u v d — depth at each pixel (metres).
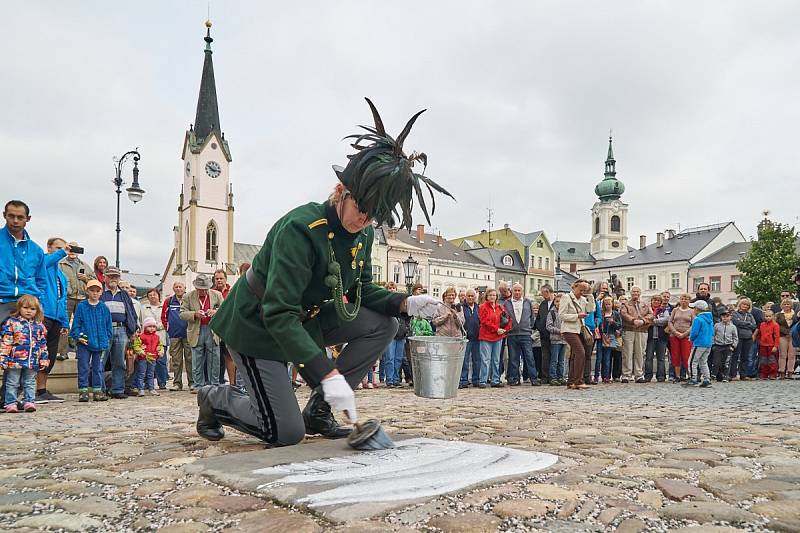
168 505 2.00
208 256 59.78
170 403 6.75
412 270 17.09
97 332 7.21
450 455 2.68
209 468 2.44
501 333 9.77
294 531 1.69
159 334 10.44
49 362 7.17
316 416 3.32
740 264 40.38
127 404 6.64
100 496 2.14
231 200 60.94
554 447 3.10
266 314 2.67
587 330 9.42
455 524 1.72
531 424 4.16
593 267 68.25
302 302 2.97
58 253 7.19
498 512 1.85
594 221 91.19
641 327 11.21
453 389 3.31
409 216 2.68
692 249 59.72
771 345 12.05
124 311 7.89
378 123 2.67
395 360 9.92
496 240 71.94
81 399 7.17
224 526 1.77
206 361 8.58
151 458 2.84
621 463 2.65
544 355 10.85
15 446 3.34
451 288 10.03
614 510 1.89
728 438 3.48
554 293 10.91
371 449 2.80
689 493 2.11
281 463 2.52
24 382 6.00
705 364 9.71
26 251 6.48
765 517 1.86
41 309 6.16
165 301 9.85
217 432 3.34
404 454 2.70
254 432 3.07
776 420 4.51
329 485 2.14
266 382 2.98
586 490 2.13
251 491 2.13
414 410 5.32
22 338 5.90
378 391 8.80
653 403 6.27
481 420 4.42
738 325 12.02
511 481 2.25
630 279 64.00
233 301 3.05
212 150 60.31
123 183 18.00
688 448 3.09
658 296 11.91
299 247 2.74
